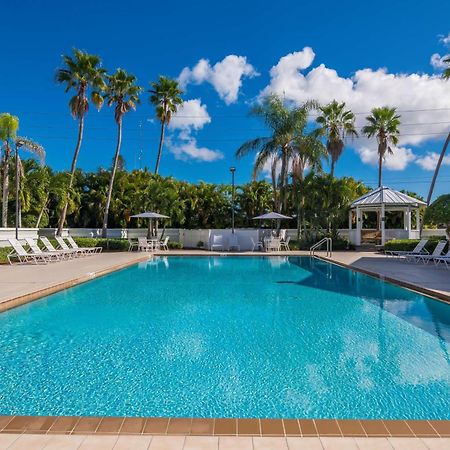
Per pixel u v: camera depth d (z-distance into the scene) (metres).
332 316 7.15
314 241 25.02
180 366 4.60
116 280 11.85
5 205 21.84
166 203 25.47
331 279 12.07
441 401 3.69
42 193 24.22
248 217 31.25
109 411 3.48
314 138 24.89
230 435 2.78
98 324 6.54
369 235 27.38
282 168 25.16
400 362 4.76
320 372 4.43
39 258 16.72
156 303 8.31
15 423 2.94
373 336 5.87
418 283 9.84
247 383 4.11
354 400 3.71
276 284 11.04
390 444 2.66
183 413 3.45
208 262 17.95
